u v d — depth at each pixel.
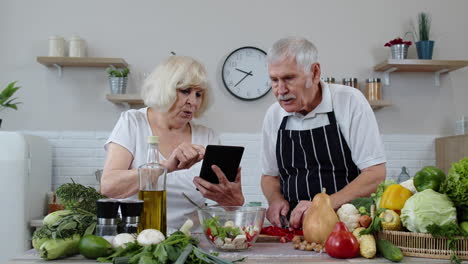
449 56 4.64
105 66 4.50
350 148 2.41
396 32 4.62
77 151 4.48
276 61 2.15
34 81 4.50
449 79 4.64
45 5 4.53
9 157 3.83
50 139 4.47
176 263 1.26
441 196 1.44
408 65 4.34
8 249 3.81
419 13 4.63
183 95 2.10
